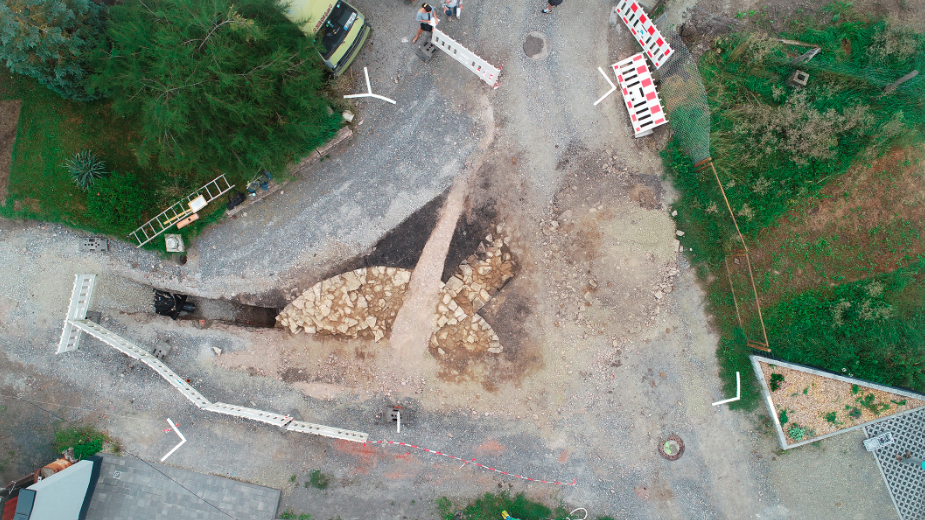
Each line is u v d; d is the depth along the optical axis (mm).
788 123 14742
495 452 15484
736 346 15305
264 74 12898
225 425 15398
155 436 15336
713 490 15477
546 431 15531
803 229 15312
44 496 13422
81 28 13258
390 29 15211
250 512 15211
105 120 15023
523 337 15406
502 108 15305
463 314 15289
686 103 14766
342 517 15375
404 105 15305
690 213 15180
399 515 15430
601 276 15289
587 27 15273
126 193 14758
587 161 15320
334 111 15008
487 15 15266
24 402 15211
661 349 15484
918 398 14898
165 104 12461
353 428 15469
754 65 15008
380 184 15312
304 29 13547
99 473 15234
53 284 15211
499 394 15461
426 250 15312
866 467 15172
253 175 14211
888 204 15219
